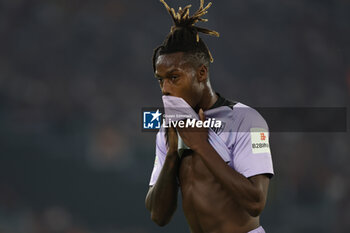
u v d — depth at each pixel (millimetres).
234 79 77250
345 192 64625
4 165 58000
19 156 58844
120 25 72812
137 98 69250
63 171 59656
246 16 79688
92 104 65812
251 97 76375
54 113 63656
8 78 63812
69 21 70188
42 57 67000
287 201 63000
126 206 60625
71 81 66938
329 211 63156
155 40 74312
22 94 63312
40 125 62344
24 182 58000
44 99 64000
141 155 63844
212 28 77625
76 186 59719
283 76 78375
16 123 61312
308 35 79875
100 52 70062
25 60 66000
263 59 78688
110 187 60531
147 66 71875
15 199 56812
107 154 61719
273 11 80438
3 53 65375
